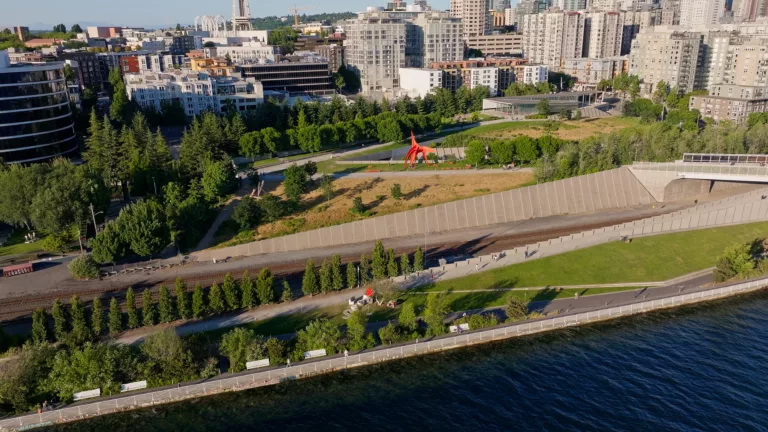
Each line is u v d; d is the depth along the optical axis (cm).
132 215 14125
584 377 9900
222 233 15188
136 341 10625
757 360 10281
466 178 18600
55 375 9325
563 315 11494
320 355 10219
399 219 15950
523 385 9731
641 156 19075
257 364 9906
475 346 10781
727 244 14750
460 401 9400
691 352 10544
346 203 16700
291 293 11938
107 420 9112
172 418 9162
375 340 10631
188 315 11231
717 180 18200
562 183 17650
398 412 9188
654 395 9419
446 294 12344
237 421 9081
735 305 12156
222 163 16750
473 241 15400
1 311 11731
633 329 11325
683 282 13112
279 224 15550
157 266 13838
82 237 14962
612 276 13225
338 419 9069
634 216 17025
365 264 12725
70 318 10975
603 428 8731
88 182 15238
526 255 13950
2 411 9000
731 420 8844
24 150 19475
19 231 15862
